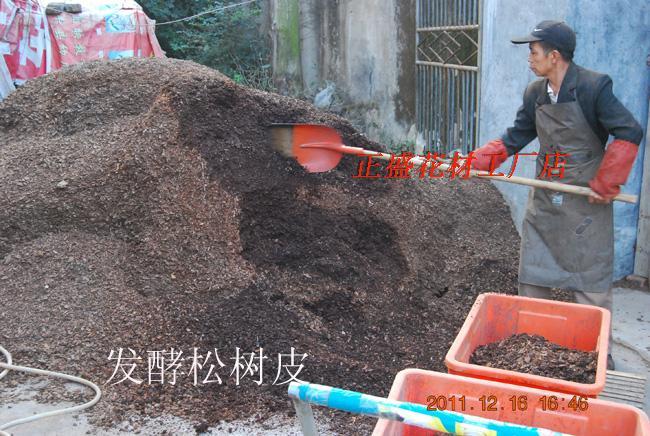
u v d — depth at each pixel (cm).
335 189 439
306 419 177
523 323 295
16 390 315
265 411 302
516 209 517
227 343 336
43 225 400
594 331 283
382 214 440
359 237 424
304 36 972
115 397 309
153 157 398
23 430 286
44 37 800
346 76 911
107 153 423
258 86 1008
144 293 361
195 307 353
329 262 396
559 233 343
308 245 403
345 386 317
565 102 325
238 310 352
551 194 342
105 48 865
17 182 421
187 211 386
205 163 401
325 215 421
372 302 388
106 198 400
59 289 367
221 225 387
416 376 220
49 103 500
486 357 273
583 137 327
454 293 433
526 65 480
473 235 499
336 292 383
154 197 390
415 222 462
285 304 369
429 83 729
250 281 369
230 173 405
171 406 304
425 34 733
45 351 337
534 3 462
